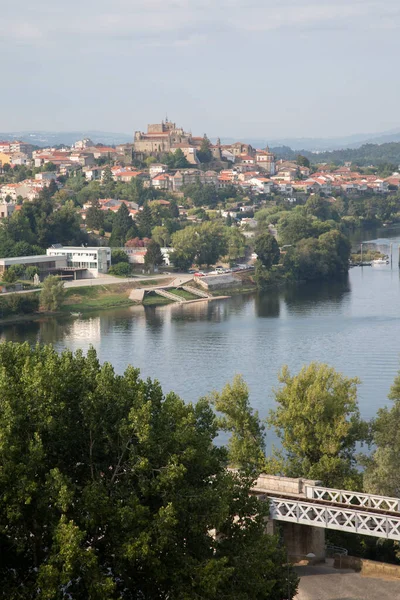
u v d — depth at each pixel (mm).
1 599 74250
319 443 123625
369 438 126312
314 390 124125
